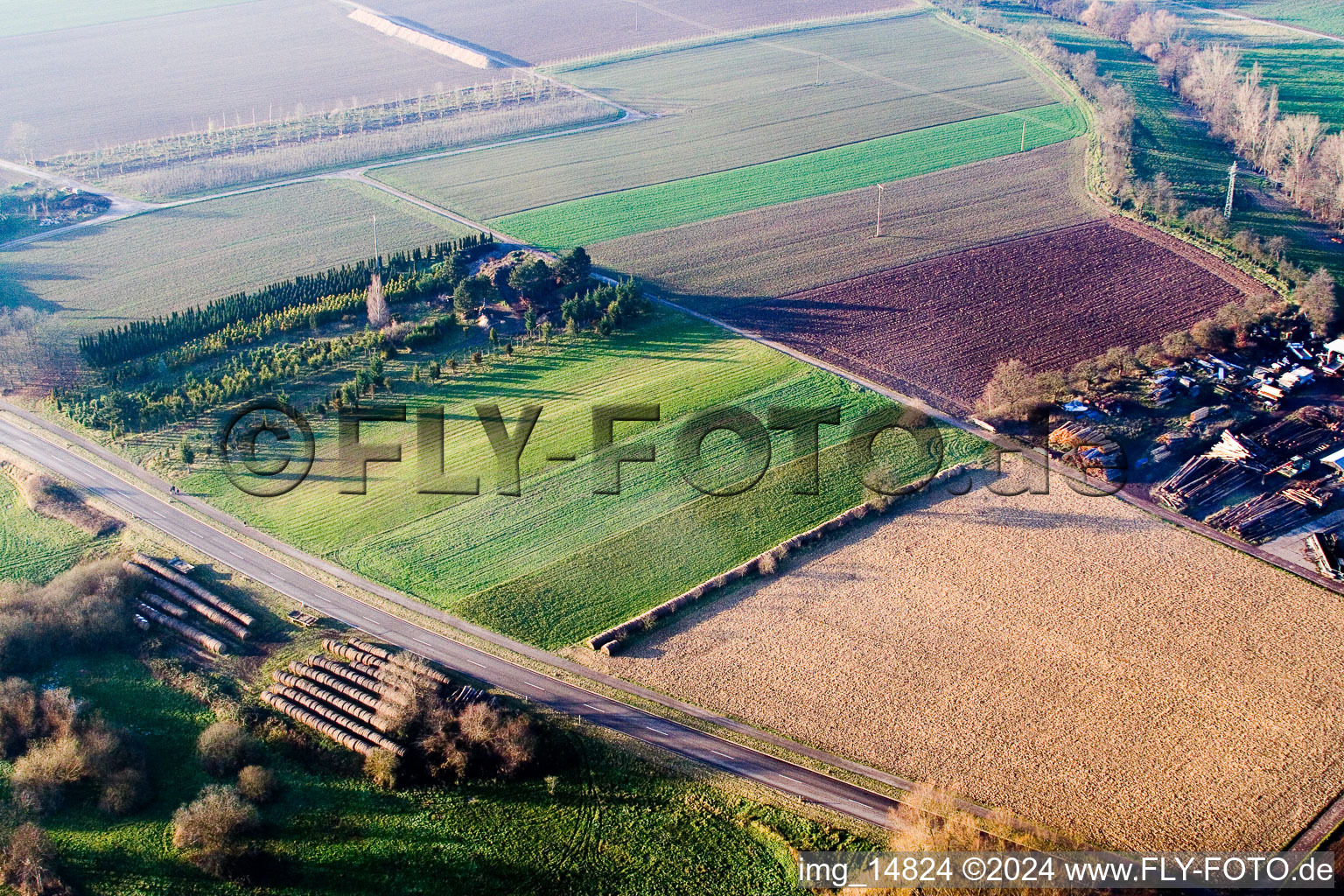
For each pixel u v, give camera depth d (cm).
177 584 12406
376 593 12256
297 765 10262
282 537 13225
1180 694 10569
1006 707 10488
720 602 11944
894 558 12494
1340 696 10494
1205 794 9569
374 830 9588
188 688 11138
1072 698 10556
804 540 12738
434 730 10306
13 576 12762
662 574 12381
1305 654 10981
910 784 9781
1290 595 11738
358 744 10294
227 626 11850
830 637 11406
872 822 9450
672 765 10075
